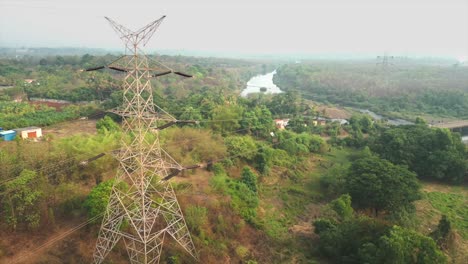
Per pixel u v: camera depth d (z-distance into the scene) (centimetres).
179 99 10850
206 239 3666
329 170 5819
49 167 4062
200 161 5472
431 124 9525
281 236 4075
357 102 13525
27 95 10912
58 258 3102
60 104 10194
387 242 3017
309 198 5194
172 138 5938
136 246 3384
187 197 4159
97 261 3069
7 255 3056
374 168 4806
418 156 6022
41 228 3438
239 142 6069
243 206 4291
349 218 3959
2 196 3347
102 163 4394
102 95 10956
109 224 3322
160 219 3700
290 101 10362
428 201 5162
